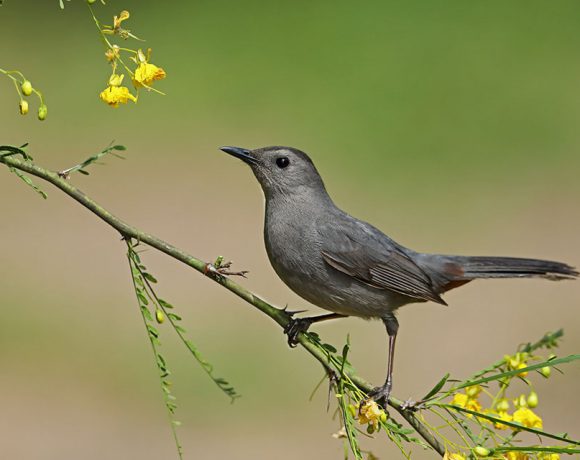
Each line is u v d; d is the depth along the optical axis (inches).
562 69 781.9
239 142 695.1
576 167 653.9
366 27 853.2
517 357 183.5
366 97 748.6
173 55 804.0
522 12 859.4
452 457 168.1
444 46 812.6
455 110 729.0
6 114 697.0
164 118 717.9
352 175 657.6
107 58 164.6
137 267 173.9
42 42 810.8
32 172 169.3
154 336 171.0
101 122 700.0
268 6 883.4
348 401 179.3
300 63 799.7
